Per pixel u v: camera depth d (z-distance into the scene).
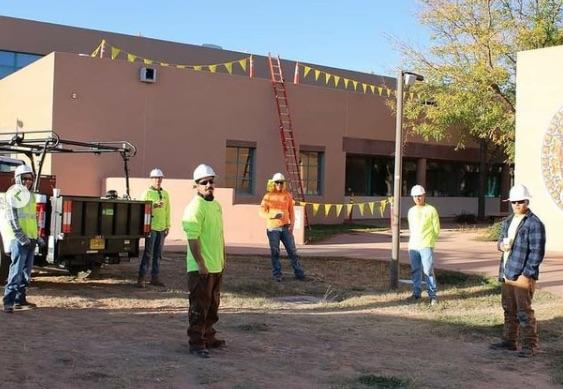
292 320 9.23
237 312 9.84
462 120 25.92
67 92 20.59
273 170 25.19
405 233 23.73
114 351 6.81
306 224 23.73
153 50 33.53
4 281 10.38
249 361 6.75
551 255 17.16
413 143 30.34
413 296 11.38
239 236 19.73
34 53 30.75
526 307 7.46
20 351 6.61
